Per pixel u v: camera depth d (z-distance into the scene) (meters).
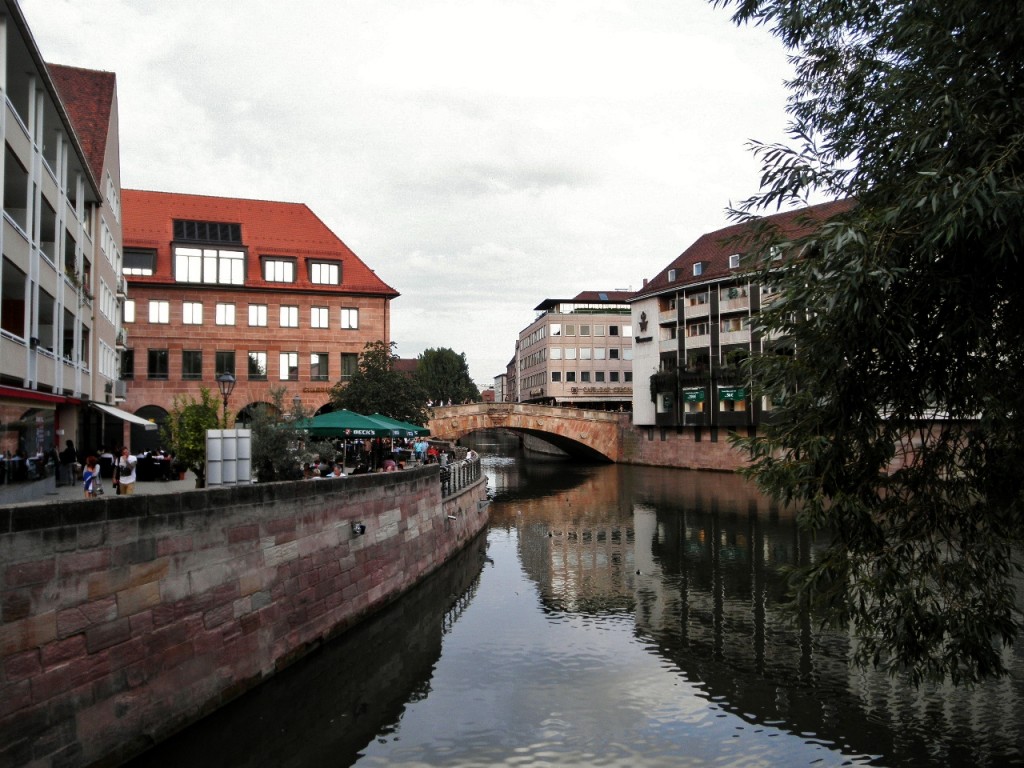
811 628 17.16
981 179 6.64
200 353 44.75
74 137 23.83
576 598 19.98
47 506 8.38
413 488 20.08
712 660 15.00
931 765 10.52
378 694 13.11
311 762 10.52
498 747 11.04
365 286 48.06
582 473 59.81
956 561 9.13
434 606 19.11
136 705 9.51
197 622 10.72
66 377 24.45
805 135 9.51
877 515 9.15
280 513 13.01
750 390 9.57
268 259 46.53
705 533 30.20
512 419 65.25
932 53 8.12
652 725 11.87
